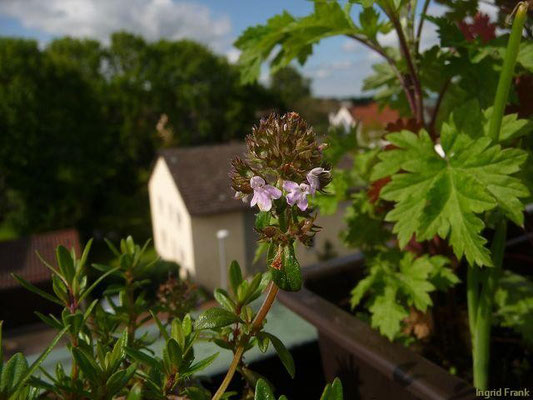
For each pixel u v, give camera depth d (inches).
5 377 2.6
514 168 4.4
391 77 7.0
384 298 5.5
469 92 5.5
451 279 5.6
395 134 5.0
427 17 5.4
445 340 6.1
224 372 5.2
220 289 3.8
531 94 5.3
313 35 6.1
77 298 3.9
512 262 7.5
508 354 6.0
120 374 3.0
